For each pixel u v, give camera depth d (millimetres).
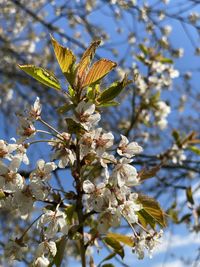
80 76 405
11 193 387
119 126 1301
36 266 365
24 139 405
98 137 380
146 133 1309
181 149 1087
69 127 377
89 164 387
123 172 380
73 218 417
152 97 1081
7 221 1126
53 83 412
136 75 410
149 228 454
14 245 395
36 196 376
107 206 373
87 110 382
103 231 375
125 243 423
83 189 373
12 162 381
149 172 427
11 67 1583
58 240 382
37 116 409
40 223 369
